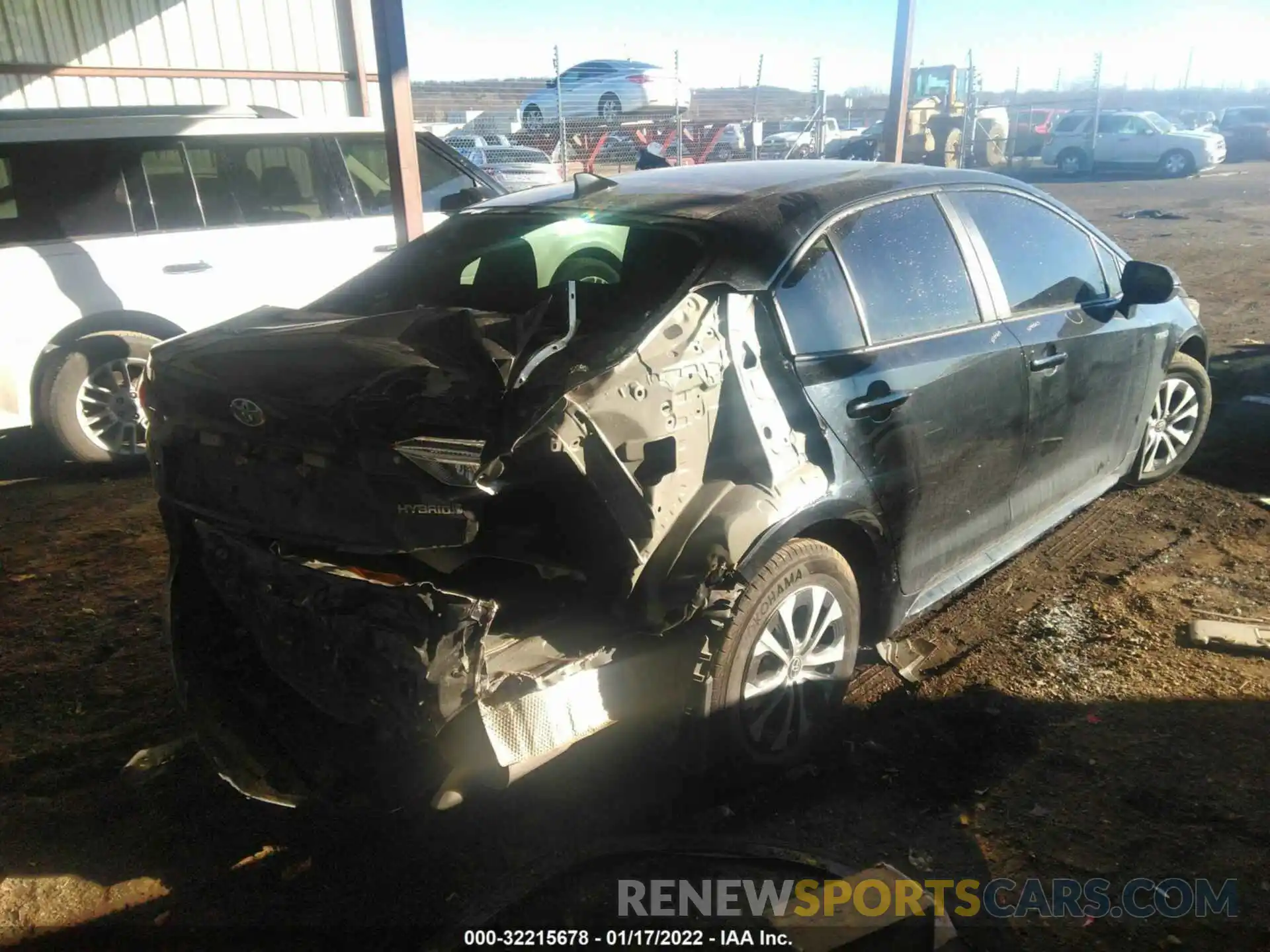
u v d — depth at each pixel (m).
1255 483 5.08
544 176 13.20
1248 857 2.57
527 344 2.35
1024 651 3.58
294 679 2.52
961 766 2.97
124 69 10.43
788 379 2.80
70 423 5.77
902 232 3.32
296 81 11.76
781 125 22.44
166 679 3.63
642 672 2.56
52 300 5.57
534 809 2.87
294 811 2.89
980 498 3.51
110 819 2.88
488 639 2.39
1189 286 10.51
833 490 2.84
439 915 2.50
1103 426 4.17
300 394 2.35
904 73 9.42
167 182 5.97
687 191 3.29
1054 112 28.44
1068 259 4.02
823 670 3.04
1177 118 35.25
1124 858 2.58
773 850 2.62
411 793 2.46
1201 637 3.56
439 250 3.46
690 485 2.58
